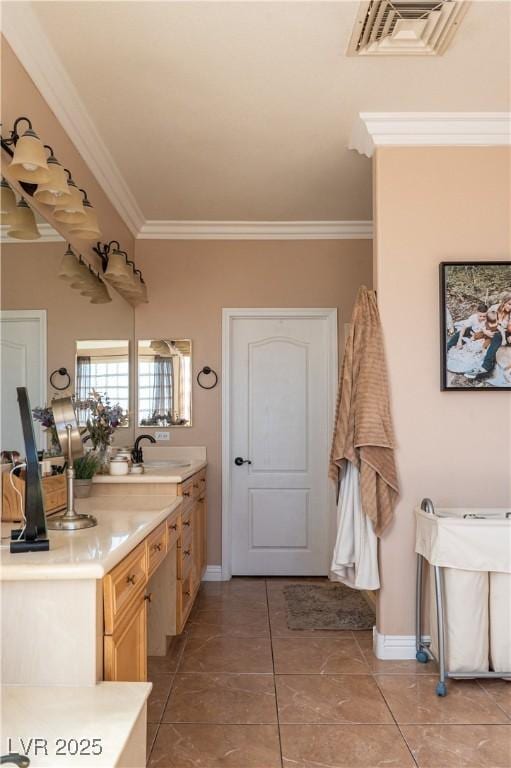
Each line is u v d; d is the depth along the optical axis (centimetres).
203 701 249
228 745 214
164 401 443
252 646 313
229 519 445
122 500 292
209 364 446
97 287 335
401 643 296
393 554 298
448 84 266
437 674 276
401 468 300
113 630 162
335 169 352
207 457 443
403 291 304
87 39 226
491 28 227
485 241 305
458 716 236
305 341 461
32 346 233
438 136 303
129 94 266
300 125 299
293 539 456
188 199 398
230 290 449
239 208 417
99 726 132
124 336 411
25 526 169
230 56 240
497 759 206
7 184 204
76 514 210
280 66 248
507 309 301
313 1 207
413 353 303
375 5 210
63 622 154
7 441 211
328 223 445
